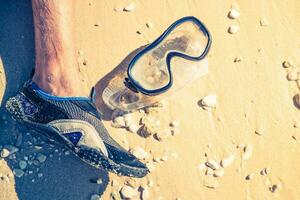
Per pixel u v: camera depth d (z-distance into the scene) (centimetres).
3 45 91
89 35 93
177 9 95
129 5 94
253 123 91
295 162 90
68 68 83
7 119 88
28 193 86
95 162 82
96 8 94
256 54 94
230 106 92
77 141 82
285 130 91
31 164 87
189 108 91
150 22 94
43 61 83
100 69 91
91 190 87
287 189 89
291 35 95
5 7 93
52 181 86
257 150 90
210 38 89
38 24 83
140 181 88
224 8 96
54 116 82
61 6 82
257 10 96
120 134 89
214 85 92
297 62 94
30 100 83
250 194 89
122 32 93
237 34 95
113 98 90
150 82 87
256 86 93
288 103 92
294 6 97
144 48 89
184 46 89
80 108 83
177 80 91
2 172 86
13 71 90
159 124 90
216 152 90
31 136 88
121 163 82
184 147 90
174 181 88
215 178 89
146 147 89
